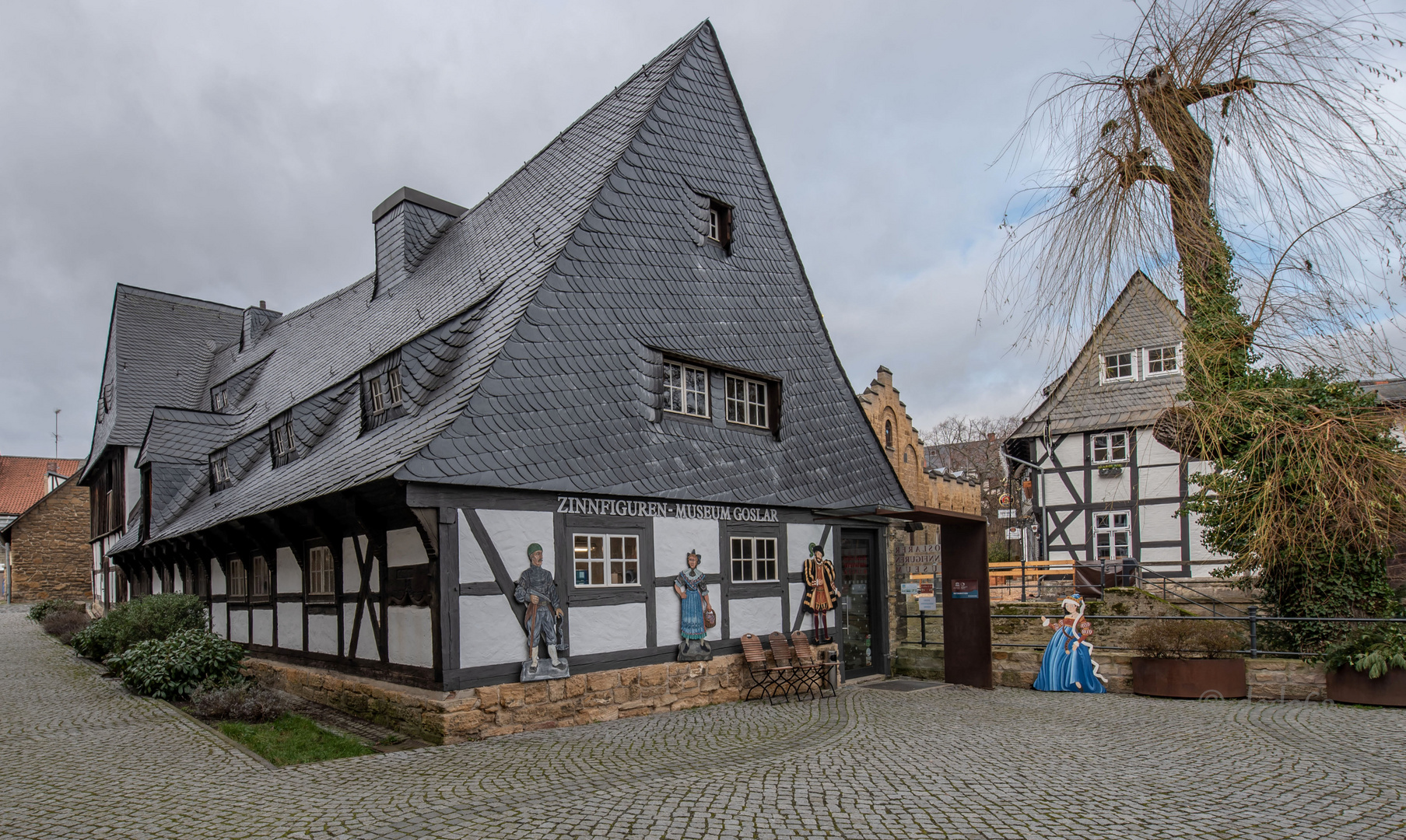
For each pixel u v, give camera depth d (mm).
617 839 4723
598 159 11539
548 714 8344
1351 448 9078
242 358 24141
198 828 5078
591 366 9570
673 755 6938
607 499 9211
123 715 8969
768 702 10258
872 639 13305
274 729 8438
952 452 44375
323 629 10500
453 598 7762
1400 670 8914
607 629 9023
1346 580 10023
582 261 9883
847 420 13758
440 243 15430
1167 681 10195
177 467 17875
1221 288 9492
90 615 25969
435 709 7656
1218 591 15422
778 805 5375
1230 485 10086
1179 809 5340
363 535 9516
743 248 12805
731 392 11641
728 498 10648
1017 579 17344
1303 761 6594
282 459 13336
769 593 11133
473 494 8016
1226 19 9062
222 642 10773
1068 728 8172
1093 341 10070
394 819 5133
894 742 7500
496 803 5441
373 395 10750
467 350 9609
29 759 7016
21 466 48875
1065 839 4754
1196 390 10086
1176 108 9328
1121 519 19812
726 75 13492
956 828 4949
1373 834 4863
